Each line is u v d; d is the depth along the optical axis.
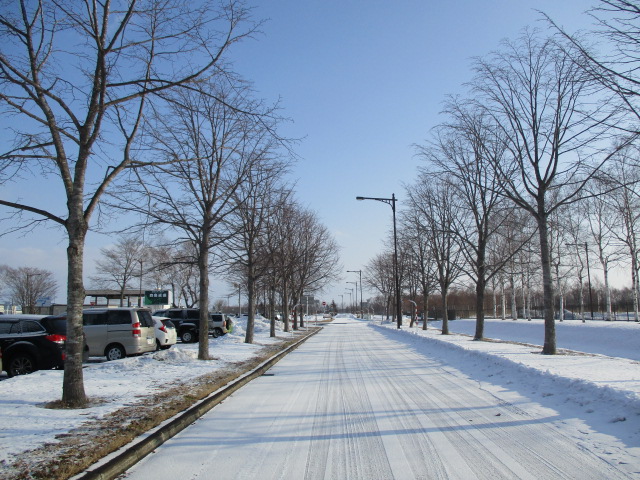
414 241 37.53
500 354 14.58
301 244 36.56
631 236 31.89
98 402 8.42
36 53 8.42
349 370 14.09
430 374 12.73
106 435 6.27
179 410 7.99
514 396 9.16
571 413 7.58
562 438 6.29
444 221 27.78
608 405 7.53
